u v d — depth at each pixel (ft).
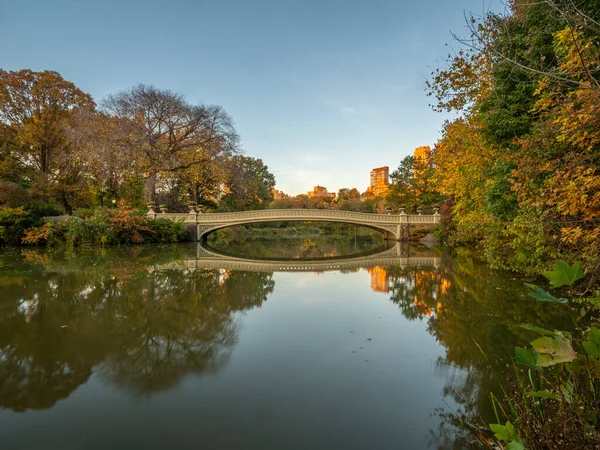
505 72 25.08
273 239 114.73
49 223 54.75
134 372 11.55
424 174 109.19
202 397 9.89
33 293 22.54
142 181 85.46
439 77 35.83
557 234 20.54
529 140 18.81
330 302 21.33
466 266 37.14
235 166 92.02
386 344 14.01
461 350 13.33
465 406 9.43
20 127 75.66
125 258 43.04
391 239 94.99
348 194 227.81
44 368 11.85
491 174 29.91
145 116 75.00
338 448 7.72
